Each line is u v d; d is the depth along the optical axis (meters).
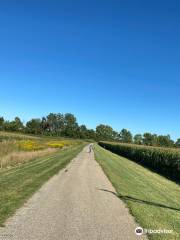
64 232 9.38
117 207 13.23
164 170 38.00
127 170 32.22
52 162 32.75
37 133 167.25
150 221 11.23
